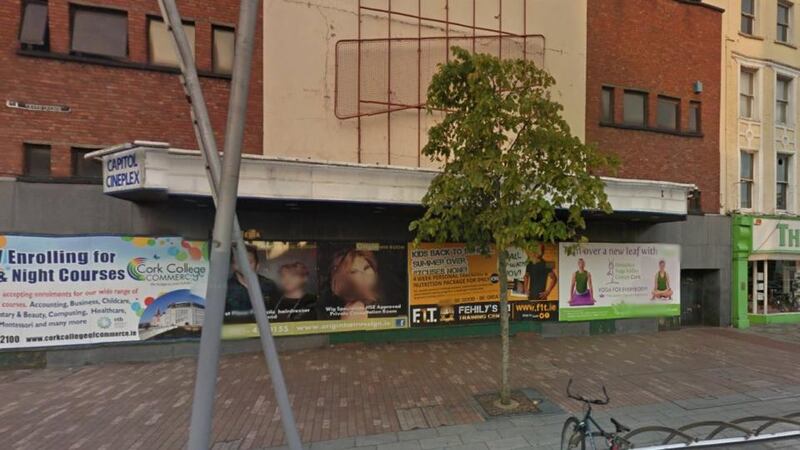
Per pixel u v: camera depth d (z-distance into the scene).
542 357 8.18
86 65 7.81
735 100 12.98
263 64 8.73
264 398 5.84
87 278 7.44
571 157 5.10
